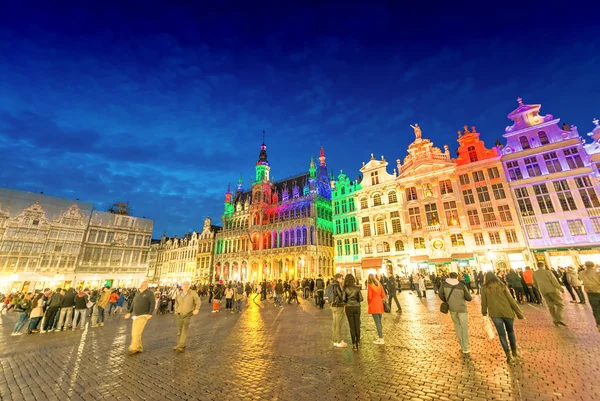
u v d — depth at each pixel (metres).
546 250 31.95
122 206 78.69
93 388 6.38
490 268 34.31
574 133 33.56
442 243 37.75
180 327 9.60
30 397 5.99
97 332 14.39
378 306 9.50
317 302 21.33
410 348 8.61
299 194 57.41
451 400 5.14
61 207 62.78
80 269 62.78
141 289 9.98
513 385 5.65
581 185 32.09
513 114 37.62
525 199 34.53
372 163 47.22
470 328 11.24
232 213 66.75
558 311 10.53
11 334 14.53
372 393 5.56
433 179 40.19
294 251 51.31
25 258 57.00
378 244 43.50
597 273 9.41
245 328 13.74
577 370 6.23
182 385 6.37
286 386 6.09
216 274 64.50
